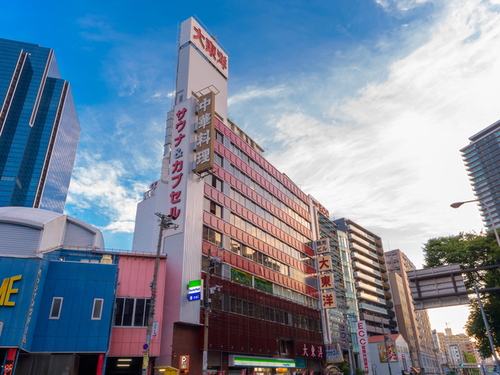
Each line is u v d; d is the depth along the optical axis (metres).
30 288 21.31
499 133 199.75
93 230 35.88
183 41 48.28
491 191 193.12
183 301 31.02
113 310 26.31
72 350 23.53
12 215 31.03
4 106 155.62
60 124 172.88
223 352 35.00
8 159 150.88
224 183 42.53
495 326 42.75
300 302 51.84
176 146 39.59
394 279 114.56
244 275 41.16
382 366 81.00
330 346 53.25
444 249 49.28
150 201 48.03
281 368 42.97
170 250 34.00
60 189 175.12
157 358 29.14
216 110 48.62
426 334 133.88
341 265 83.06
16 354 19.69
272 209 52.03
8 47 168.88
